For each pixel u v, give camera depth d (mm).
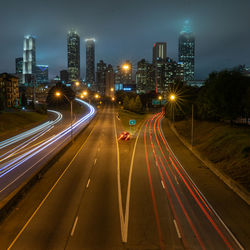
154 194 22109
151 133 61406
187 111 76500
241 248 14086
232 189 23359
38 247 14000
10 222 16844
